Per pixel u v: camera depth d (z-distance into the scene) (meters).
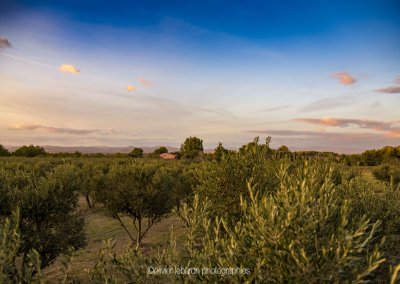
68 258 4.59
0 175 10.78
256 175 7.48
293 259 3.30
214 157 8.76
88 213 23.67
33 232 9.37
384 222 6.28
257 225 3.70
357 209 6.49
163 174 16.33
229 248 3.80
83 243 10.76
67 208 10.79
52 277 9.95
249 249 3.68
